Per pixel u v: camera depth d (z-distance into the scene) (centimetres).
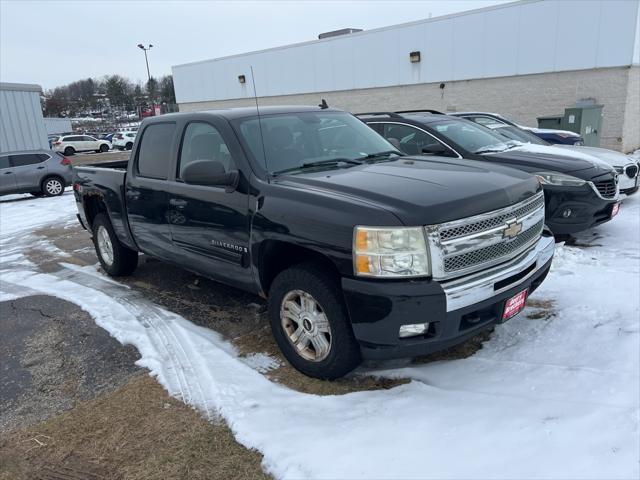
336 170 379
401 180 337
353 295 295
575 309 410
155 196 470
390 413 294
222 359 379
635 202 802
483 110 1814
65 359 408
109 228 579
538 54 1634
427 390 315
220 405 319
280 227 336
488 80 1777
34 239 921
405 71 1991
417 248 284
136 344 418
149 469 272
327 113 477
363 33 2083
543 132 1107
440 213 289
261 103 2570
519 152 640
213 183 369
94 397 348
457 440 263
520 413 281
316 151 416
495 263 316
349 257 295
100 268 666
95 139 3991
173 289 550
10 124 1844
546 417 275
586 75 1553
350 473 247
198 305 497
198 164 364
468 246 298
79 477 272
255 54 2522
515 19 1661
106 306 508
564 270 505
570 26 1550
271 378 350
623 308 400
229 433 295
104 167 645
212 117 421
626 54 1464
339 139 442
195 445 287
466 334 304
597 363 326
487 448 255
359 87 2162
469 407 292
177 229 449
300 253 347
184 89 2964
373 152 443
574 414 274
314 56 2281
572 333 371
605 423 264
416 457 254
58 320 490
